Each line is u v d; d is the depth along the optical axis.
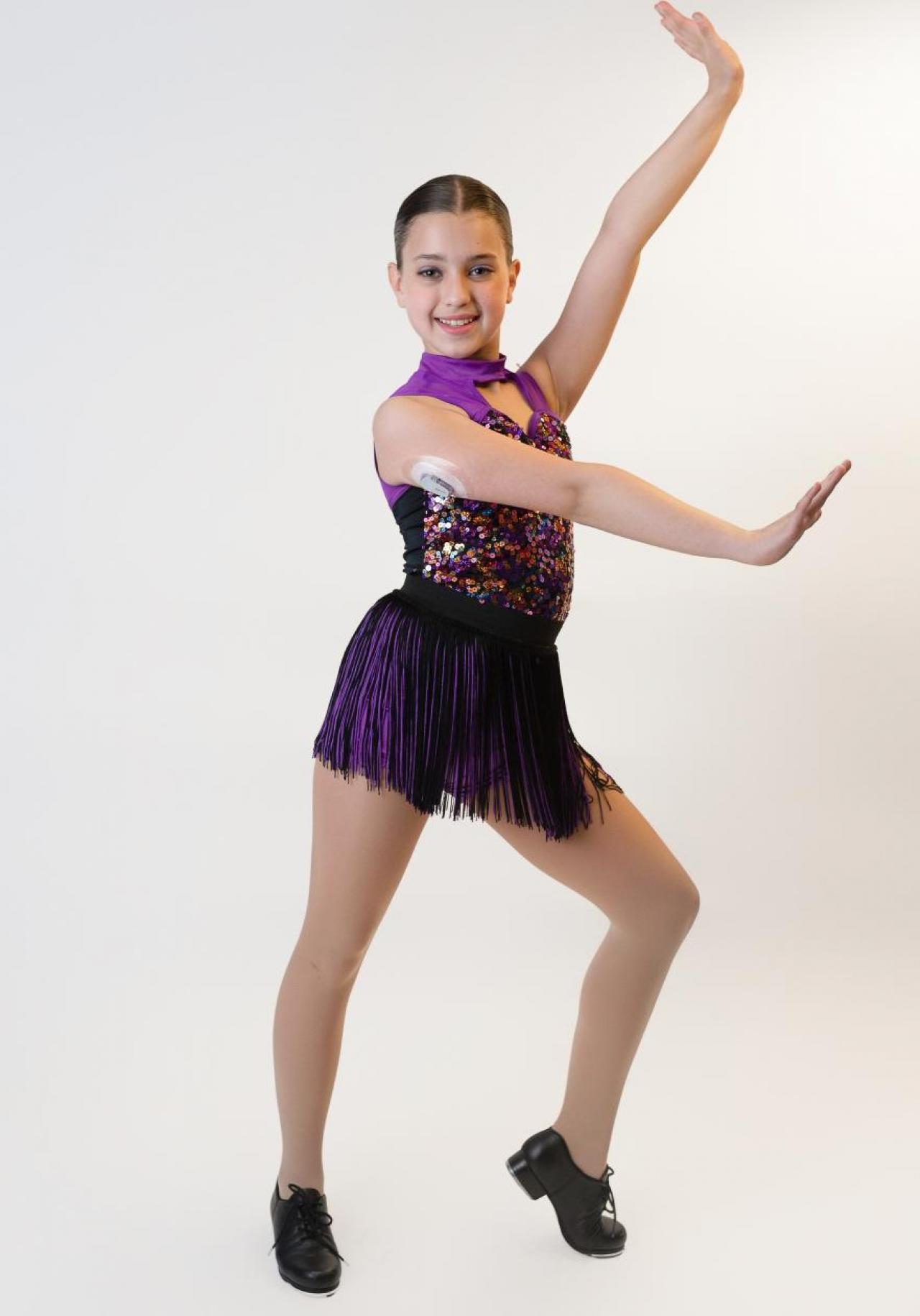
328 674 4.59
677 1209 2.85
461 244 2.38
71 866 4.43
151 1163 3.02
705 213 4.56
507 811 2.46
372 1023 3.74
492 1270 2.64
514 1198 2.90
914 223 4.56
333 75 4.47
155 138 4.46
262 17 4.44
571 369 2.64
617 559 4.60
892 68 4.52
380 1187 2.94
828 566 4.63
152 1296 2.56
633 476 2.18
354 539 4.56
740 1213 2.84
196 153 4.47
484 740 2.41
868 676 4.66
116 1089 3.34
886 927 4.31
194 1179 2.96
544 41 4.48
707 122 2.49
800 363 4.60
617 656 4.62
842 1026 3.73
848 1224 2.80
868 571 4.64
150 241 4.48
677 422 4.61
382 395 4.54
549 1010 3.83
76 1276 2.62
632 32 4.48
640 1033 2.57
